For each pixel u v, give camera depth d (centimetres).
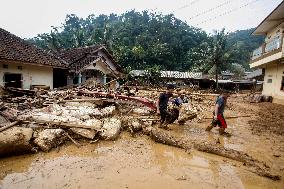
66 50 2975
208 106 1686
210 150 677
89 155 627
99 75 2608
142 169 556
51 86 2081
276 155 678
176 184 493
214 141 791
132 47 6719
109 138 741
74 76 2300
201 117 1198
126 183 486
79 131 726
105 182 486
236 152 654
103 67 2564
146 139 781
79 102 1145
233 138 845
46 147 634
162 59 6669
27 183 473
